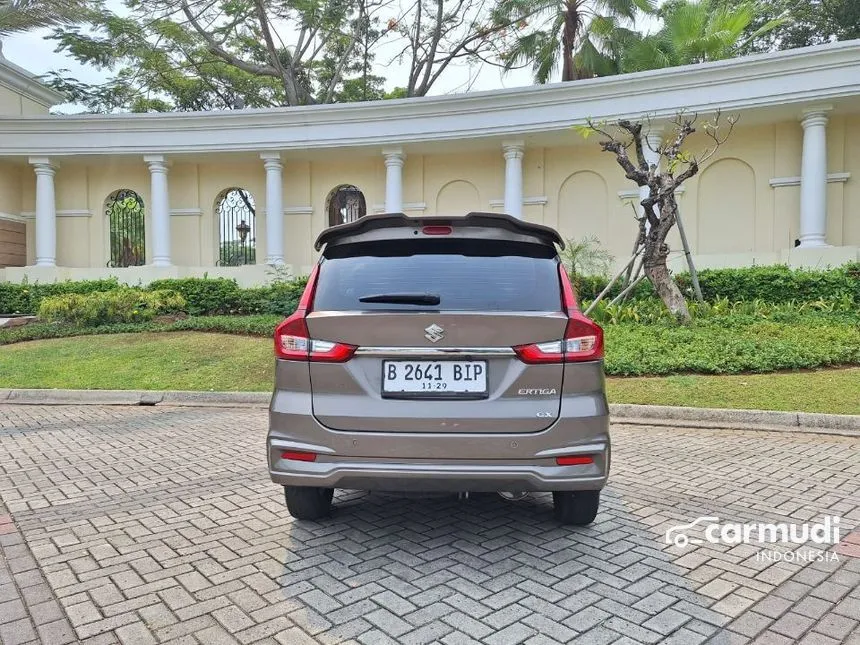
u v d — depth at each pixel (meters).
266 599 2.98
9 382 9.66
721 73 14.62
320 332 3.27
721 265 15.23
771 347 9.12
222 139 18.36
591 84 15.62
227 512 4.22
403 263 3.44
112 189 20.23
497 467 3.12
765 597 2.99
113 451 5.98
